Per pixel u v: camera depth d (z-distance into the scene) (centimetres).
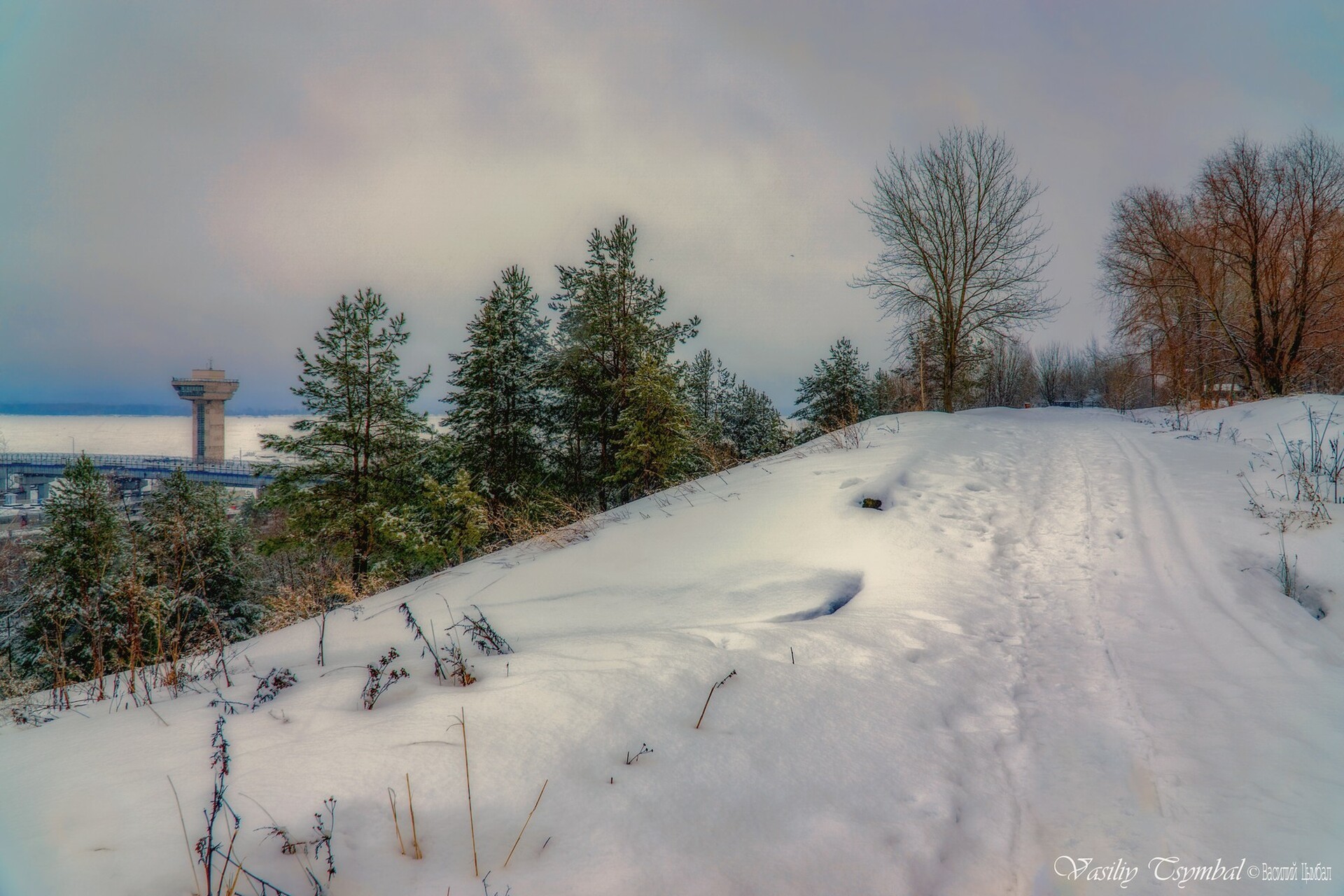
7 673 458
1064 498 852
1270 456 948
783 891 213
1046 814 280
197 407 13588
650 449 1862
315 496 1795
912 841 250
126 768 240
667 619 517
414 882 192
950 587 579
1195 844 254
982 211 2531
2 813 209
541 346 2272
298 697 322
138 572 568
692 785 259
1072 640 471
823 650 423
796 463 1187
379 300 1900
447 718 281
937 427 1488
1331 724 333
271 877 184
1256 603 496
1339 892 220
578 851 213
